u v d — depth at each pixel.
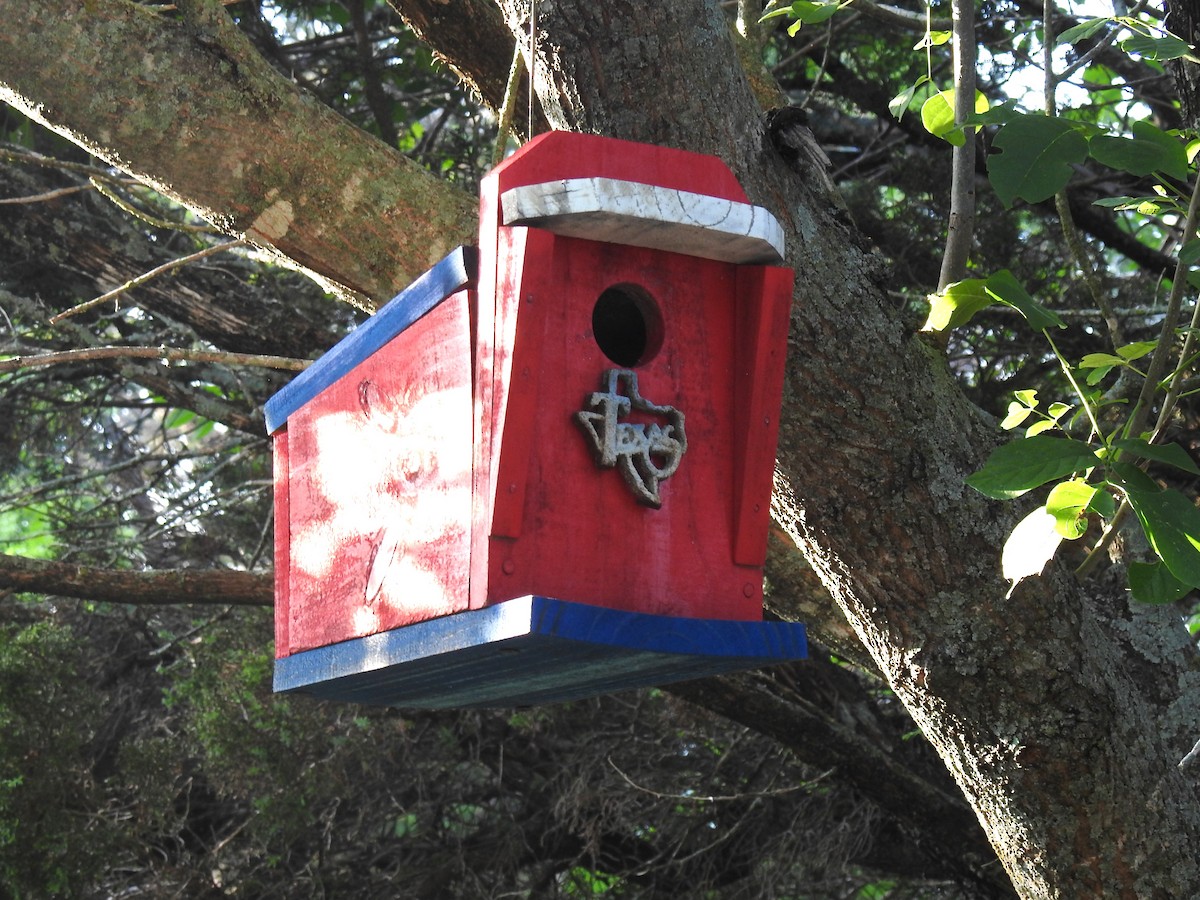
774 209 2.62
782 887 6.21
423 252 2.73
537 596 1.98
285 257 2.78
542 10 2.59
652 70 2.58
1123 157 2.11
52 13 2.53
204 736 6.41
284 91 2.68
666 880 6.53
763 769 6.36
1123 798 2.68
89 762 6.69
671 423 2.32
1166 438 4.95
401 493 2.45
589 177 2.17
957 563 2.66
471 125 7.07
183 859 6.62
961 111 2.98
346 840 6.86
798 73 6.82
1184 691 3.43
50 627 6.41
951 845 5.00
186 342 6.21
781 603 3.49
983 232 6.19
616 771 6.28
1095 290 3.50
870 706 5.93
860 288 2.65
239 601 4.87
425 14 3.54
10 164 5.80
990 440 2.79
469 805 6.97
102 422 7.70
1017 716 2.68
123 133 2.60
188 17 2.60
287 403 3.02
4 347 6.27
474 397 2.24
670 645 2.09
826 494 2.66
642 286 2.34
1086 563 2.85
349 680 2.58
